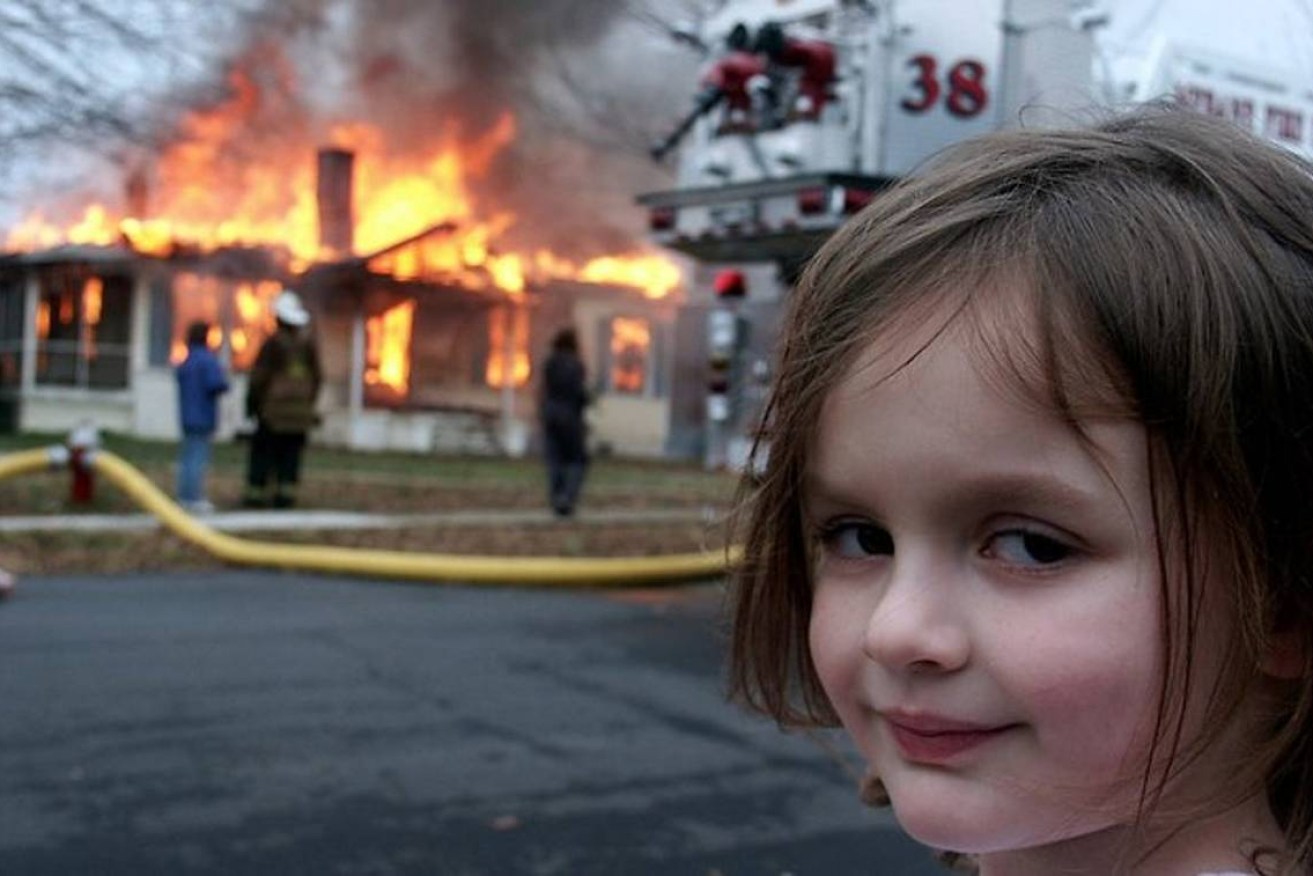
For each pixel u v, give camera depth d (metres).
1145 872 0.90
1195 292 0.83
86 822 3.88
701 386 21.12
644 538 10.58
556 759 4.62
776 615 1.11
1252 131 0.99
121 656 6.11
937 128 7.98
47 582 8.26
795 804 4.18
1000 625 0.83
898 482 0.85
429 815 4.01
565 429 12.12
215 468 17.02
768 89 8.23
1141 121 0.97
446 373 25.30
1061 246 0.84
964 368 0.83
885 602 0.86
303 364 12.35
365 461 20.11
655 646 6.62
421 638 6.75
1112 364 0.81
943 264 0.86
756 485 1.07
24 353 25.20
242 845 3.72
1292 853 0.90
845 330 0.89
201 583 8.46
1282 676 0.89
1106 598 0.82
